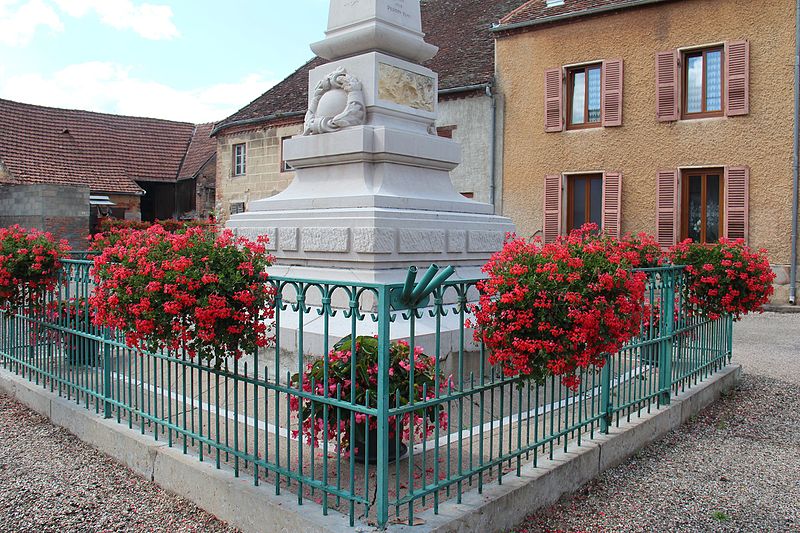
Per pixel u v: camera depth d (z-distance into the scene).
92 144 31.88
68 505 4.06
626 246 7.04
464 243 7.11
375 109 7.06
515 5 20.80
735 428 5.89
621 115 16.31
